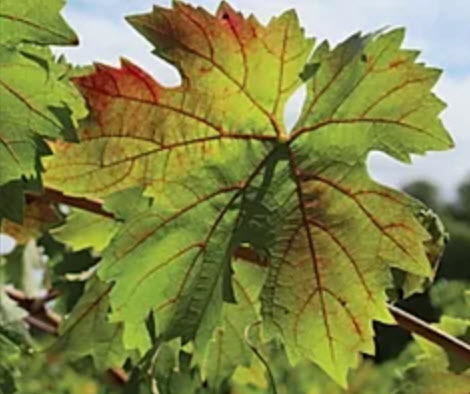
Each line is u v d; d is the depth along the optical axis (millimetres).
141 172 719
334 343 723
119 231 721
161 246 726
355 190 719
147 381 812
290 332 724
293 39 718
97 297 836
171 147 720
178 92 714
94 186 717
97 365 841
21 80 667
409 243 713
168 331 725
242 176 730
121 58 702
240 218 729
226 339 792
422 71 709
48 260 987
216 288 728
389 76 711
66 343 841
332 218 721
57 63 684
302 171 728
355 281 718
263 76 722
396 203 714
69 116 669
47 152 667
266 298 724
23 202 667
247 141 730
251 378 815
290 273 723
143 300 728
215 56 714
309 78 718
